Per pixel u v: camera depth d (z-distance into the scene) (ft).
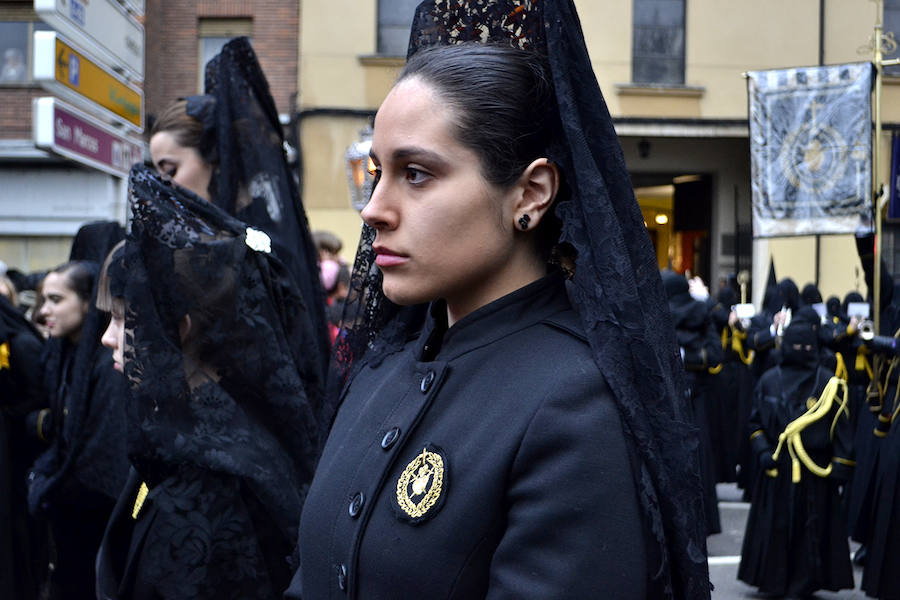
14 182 41.88
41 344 13.30
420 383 3.65
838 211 22.39
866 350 18.47
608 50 45.03
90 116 14.76
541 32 3.86
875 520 17.51
